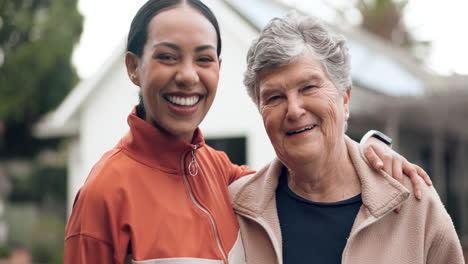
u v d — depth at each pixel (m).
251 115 6.58
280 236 2.04
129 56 1.94
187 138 1.97
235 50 6.70
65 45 16.70
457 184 12.09
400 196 1.93
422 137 11.26
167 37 1.78
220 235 1.94
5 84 16.50
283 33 1.95
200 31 1.80
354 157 2.08
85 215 1.75
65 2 16.91
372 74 7.92
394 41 23.19
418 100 6.92
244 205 2.15
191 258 1.79
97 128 8.24
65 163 19.23
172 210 1.84
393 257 1.90
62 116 8.56
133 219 1.76
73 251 1.77
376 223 1.96
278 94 1.97
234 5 7.04
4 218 15.98
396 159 2.07
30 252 14.16
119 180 1.80
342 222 2.00
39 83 16.80
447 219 1.94
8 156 18.28
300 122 1.94
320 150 1.96
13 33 16.70
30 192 17.94
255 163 6.51
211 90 1.86
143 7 1.87
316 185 2.07
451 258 1.93
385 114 6.95
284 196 2.16
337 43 2.00
